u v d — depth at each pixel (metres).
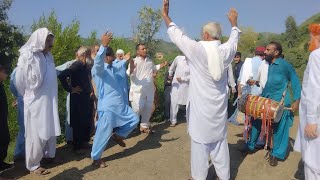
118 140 5.90
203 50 4.30
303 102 4.04
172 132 7.52
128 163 5.75
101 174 5.33
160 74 9.77
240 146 6.44
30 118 5.00
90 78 6.16
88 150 6.27
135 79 7.04
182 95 7.77
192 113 4.56
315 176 3.93
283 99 5.34
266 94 5.55
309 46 4.17
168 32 4.43
